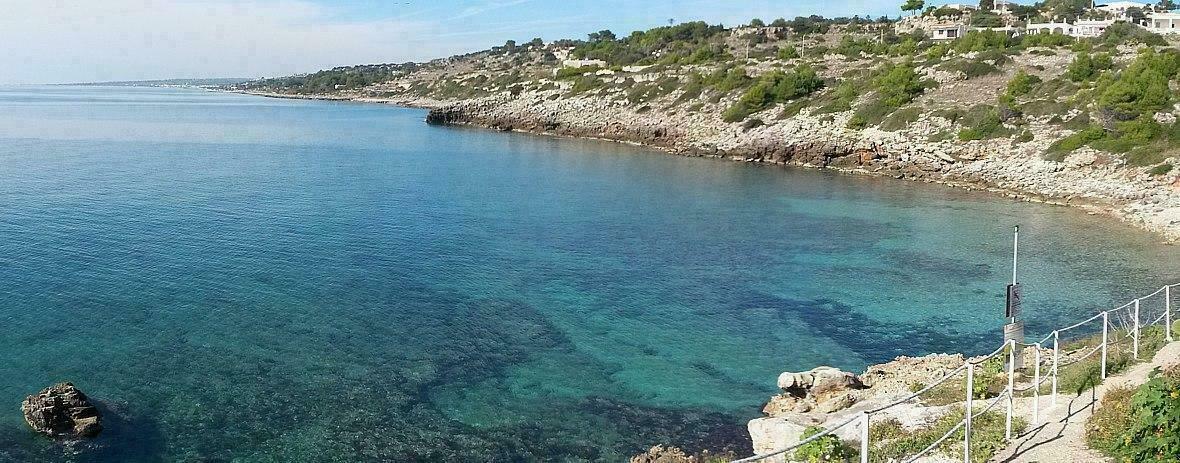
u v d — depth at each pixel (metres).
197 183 69.44
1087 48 106.75
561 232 51.94
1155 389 14.87
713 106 113.44
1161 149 63.25
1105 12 178.00
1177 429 13.94
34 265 40.12
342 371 28.27
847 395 23.66
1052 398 18.14
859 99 97.69
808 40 181.25
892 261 44.25
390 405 25.73
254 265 41.47
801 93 107.25
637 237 50.62
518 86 171.00
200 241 46.38
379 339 31.45
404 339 31.55
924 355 30.48
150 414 24.67
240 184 69.50
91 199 59.22
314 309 34.78
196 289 36.97
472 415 25.19
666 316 34.97
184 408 25.12
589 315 34.97
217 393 26.22
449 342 31.36
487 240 49.09
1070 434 16.38
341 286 38.28
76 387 26.19
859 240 49.62
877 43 153.12
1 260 40.88
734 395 26.88
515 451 23.05
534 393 26.89
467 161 91.50
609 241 49.44
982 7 196.00
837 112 95.75
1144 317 33.22
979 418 17.89
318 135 126.06
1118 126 69.56
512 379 28.02
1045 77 94.31
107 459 22.06
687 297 37.72
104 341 30.23
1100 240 47.66
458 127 144.12
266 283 38.31
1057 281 39.44
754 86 110.69
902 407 20.06
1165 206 53.50
